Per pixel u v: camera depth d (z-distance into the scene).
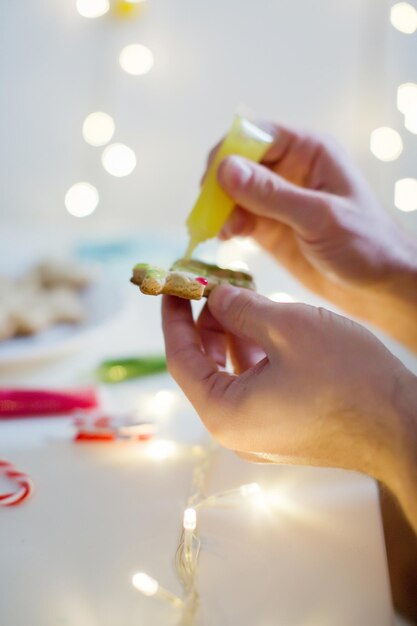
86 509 0.45
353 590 0.40
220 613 0.39
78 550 0.42
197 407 0.45
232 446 0.44
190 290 0.44
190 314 0.48
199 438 0.53
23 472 0.49
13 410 0.56
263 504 0.46
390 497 0.45
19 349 0.63
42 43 0.97
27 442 0.52
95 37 0.98
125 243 0.88
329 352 0.41
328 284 0.64
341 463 0.42
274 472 0.49
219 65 0.99
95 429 0.52
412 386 0.40
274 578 0.41
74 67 0.99
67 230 0.94
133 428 0.52
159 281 0.44
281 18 0.96
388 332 0.63
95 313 0.72
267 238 0.64
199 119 1.03
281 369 0.41
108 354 0.66
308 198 0.55
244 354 0.50
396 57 0.96
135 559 0.42
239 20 0.97
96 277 0.77
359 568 0.41
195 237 0.54
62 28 0.97
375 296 0.60
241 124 0.54
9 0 0.95
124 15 0.96
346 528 0.44
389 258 0.57
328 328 0.41
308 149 0.59
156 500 0.46
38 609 0.39
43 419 0.56
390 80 0.97
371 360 0.41
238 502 0.46
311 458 0.43
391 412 0.40
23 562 0.42
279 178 0.55
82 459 0.50
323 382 0.40
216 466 0.50
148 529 0.44
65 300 0.72
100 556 0.42
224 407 0.43
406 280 0.58
